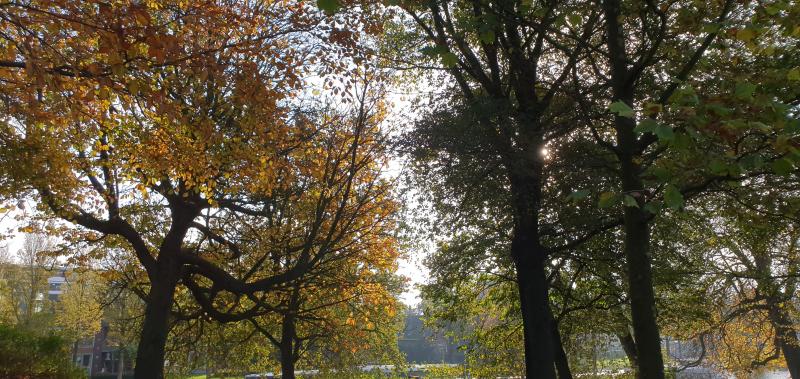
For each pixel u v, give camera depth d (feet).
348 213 58.75
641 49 32.60
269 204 57.26
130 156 45.27
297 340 76.59
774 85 20.24
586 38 36.06
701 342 76.43
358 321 76.59
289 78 38.14
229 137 44.80
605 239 48.91
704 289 59.72
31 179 41.65
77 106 30.37
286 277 49.75
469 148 39.19
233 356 81.41
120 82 29.17
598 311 59.67
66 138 42.27
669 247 50.75
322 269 56.90
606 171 37.68
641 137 25.79
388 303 66.95
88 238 58.29
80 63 28.76
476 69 44.39
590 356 66.49
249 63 33.91
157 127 44.01
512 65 42.96
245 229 61.77
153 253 60.34
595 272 54.13
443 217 45.93
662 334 70.90
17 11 26.76
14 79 31.94
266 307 56.39
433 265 56.90
